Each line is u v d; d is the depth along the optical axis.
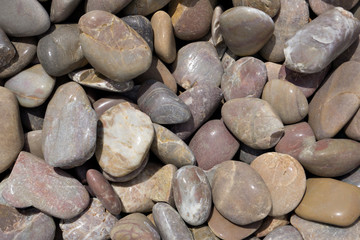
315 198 0.67
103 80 0.69
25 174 0.66
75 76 0.69
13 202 0.65
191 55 0.73
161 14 0.71
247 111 0.69
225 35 0.71
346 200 0.66
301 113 0.70
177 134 0.71
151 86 0.70
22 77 0.69
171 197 0.68
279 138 0.69
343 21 0.68
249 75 0.71
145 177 0.69
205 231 0.68
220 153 0.70
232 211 0.67
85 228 0.67
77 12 0.70
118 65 0.67
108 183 0.67
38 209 0.67
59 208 0.66
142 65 0.67
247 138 0.69
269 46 0.72
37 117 0.70
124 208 0.68
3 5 0.66
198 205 0.66
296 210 0.68
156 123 0.69
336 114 0.69
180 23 0.72
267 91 0.71
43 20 0.67
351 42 0.70
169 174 0.68
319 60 0.68
